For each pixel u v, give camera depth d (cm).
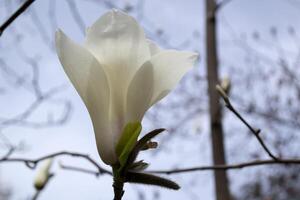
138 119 41
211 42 107
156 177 40
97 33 40
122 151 40
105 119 41
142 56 41
